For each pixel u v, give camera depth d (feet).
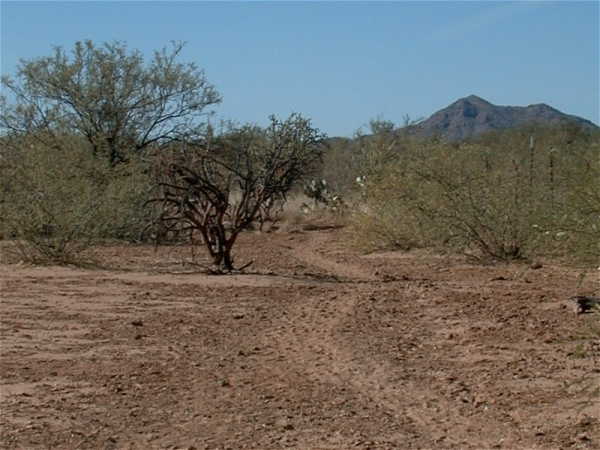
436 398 29.96
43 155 75.51
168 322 44.62
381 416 28.07
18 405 29.35
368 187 88.28
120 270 66.39
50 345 39.09
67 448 25.14
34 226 69.21
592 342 35.47
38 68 106.93
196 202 69.10
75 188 71.05
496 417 27.50
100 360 36.14
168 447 25.22
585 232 42.50
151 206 76.89
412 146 92.27
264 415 28.22
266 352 37.73
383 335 40.55
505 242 70.54
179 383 32.37
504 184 71.36
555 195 65.82
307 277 62.28
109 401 29.94
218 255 65.46
